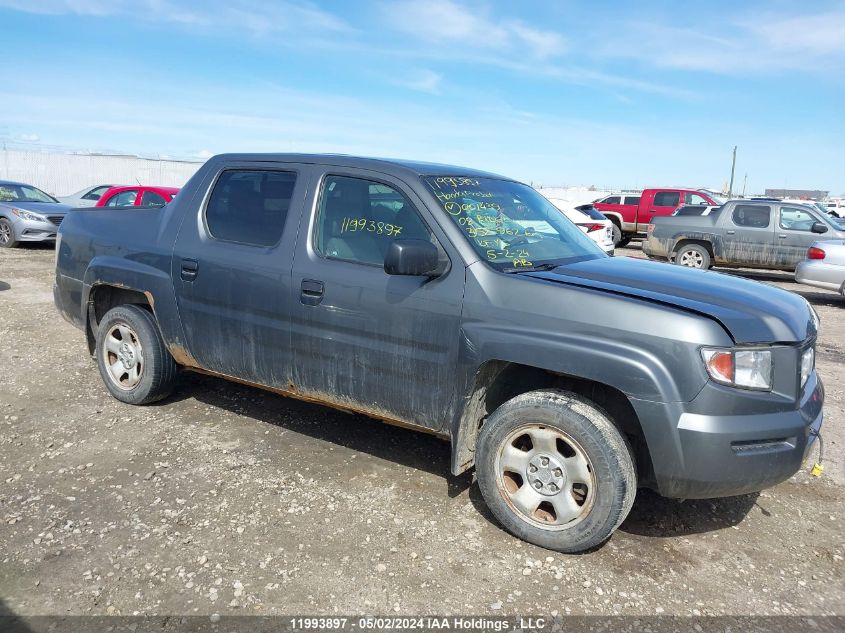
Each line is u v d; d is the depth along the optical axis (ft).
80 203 56.44
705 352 9.55
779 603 9.62
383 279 11.65
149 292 14.83
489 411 11.83
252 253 13.21
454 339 11.00
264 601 9.20
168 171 113.80
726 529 11.64
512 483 11.03
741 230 46.93
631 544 11.03
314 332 12.42
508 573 10.05
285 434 14.80
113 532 10.72
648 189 71.92
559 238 13.37
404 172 12.12
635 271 11.97
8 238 48.06
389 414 12.09
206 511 11.46
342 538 10.79
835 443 15.61
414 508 11.82
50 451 13.58
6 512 11.20
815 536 11.53
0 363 19.38
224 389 17.52
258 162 13.84
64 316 17.54
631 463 10.08
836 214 96.63
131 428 14.83
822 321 32.22
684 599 9.63
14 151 102.68
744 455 9.67
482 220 11.94
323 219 12.67
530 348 10.24
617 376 9.75
